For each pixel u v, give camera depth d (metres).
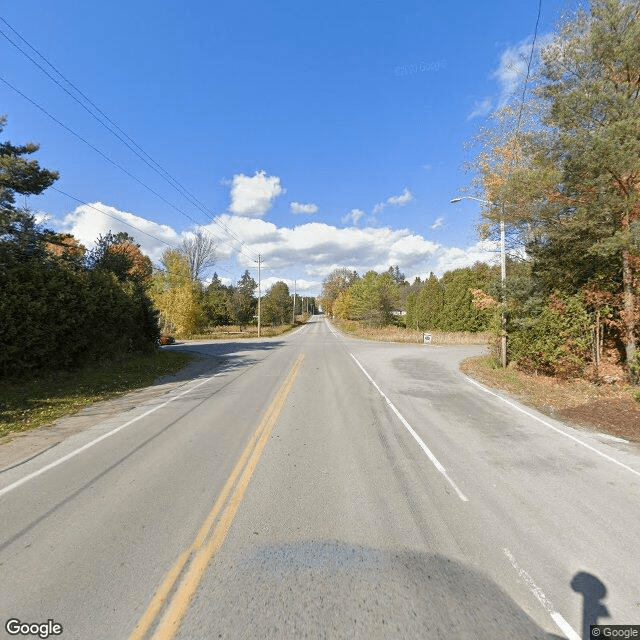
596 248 10.18
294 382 12.69
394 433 7.17
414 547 3.60
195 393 11.05
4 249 14.45
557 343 12.76
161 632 2.62
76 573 3.23
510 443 6.67
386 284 62.41
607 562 3.41
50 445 6.58
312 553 3.50
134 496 4.63
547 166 11.16
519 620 2.75
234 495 4.64
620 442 6.79
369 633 2.61
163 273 41.78
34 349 12.38
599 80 9.85
